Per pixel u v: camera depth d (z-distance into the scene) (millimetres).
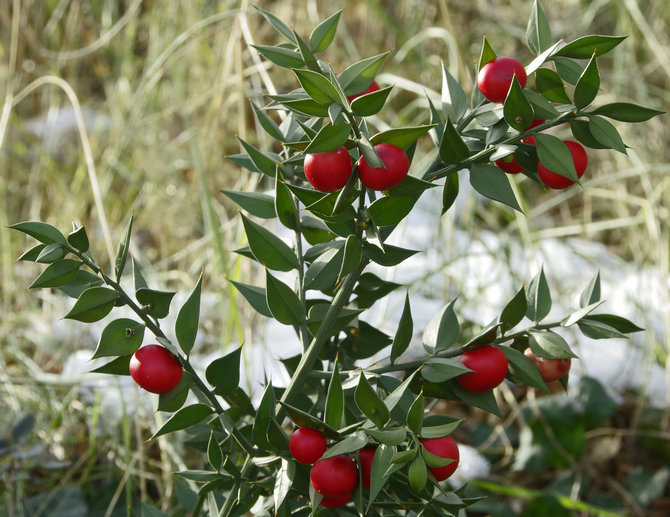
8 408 887
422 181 534
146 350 555
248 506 595
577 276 1153
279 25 583
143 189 1221
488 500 836
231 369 573
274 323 1014
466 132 573
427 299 1087
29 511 751
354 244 543
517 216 1062
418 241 1184
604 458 913
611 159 1357
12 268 1073
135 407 778
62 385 835
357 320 610
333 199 544
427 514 566
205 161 1174
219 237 860
